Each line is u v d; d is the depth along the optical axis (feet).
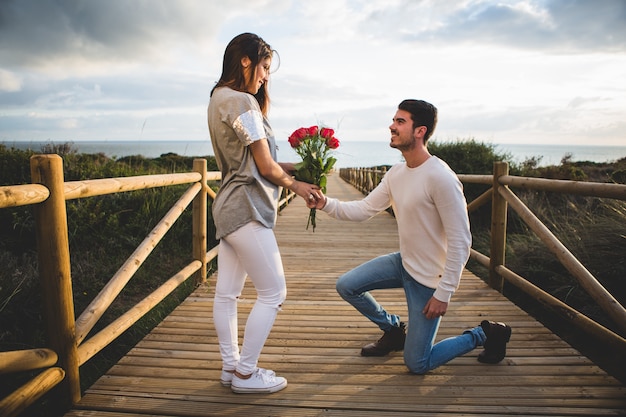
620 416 5.97
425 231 6.54
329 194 46.21
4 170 18.01
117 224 16.34
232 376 6.64
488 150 25.94
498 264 11.74
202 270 12.42
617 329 9.64
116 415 5.98
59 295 5.80
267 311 6.22
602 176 28.53
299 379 6.99
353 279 7.30
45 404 6.67
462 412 6.08
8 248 14.39
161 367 7.38
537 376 7.06
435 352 6.93
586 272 7.98
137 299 12.48
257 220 5.74
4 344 8.62
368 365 7.48
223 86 5.79
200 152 28.58
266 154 5.64
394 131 6.44
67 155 20.70
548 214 17.30
